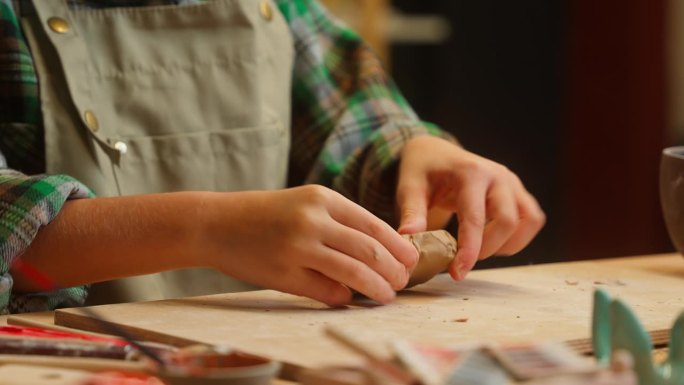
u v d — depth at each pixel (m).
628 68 3.42
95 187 1.40
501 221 1.22
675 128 3.48
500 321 0.93
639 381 0.67
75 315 0.95
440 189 1.30
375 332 0.88
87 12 1.46
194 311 0.99
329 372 0.64
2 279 1.07
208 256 1.07
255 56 1.55
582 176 3.46
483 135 3.36
